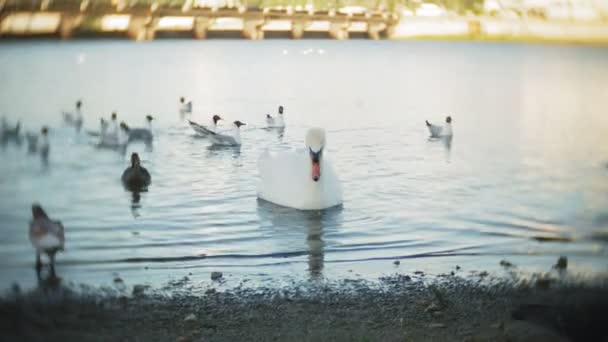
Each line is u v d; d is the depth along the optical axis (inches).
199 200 520.4
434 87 1332.4
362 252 398.0
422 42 2281.0
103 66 1615.4
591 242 409.4
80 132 826.2
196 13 2228.1
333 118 937.5
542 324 279.6
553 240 415.8
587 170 614.9
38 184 563.8
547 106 1079.0
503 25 2242.9
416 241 417.7
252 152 722.2
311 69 1656.0
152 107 1047.0
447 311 304.3
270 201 518.0
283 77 1476.4
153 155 700.0
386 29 2335.1
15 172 604.7
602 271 350.0
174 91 1237.1
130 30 2196.1
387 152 703.1
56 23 2129.7
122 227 448.8
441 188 553.9
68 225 452.8
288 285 341.7
